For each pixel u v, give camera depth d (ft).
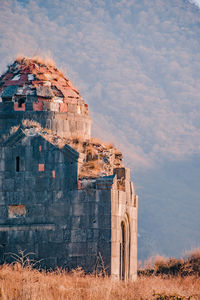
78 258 314.76
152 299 240.53
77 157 322.55
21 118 349.00
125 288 251.60
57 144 333.42
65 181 324.80
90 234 314.14
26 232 326.44
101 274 300.40
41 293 224.12
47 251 321.93
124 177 346.13
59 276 274.98
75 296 229.86
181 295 248.52
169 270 420.36
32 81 363.15
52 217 324.80
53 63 390.01
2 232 328.08
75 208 319.47
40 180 330.13
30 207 329.52
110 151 368.89
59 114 356.59
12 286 235.40
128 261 354.74
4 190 334.03
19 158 334.65
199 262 427.33
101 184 314.76
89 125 379.55
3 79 372.79
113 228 313.12
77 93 383.86
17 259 308.40
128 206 349.41
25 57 382.63
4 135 342.85
